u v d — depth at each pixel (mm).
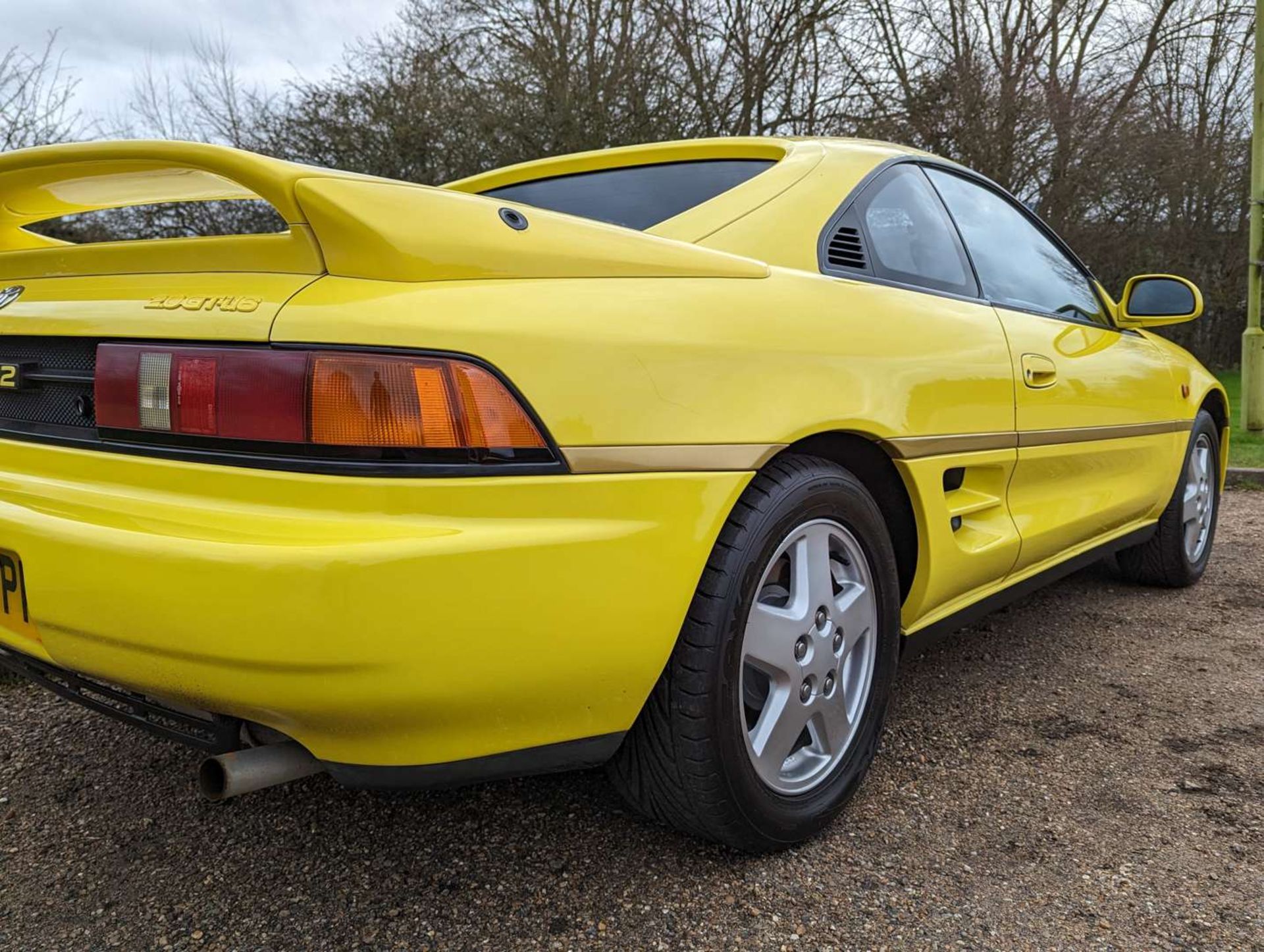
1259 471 6266
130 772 2088
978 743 2256
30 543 1385
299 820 1884
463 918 1564
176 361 1354
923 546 2023
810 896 1619
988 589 2395
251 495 1294
